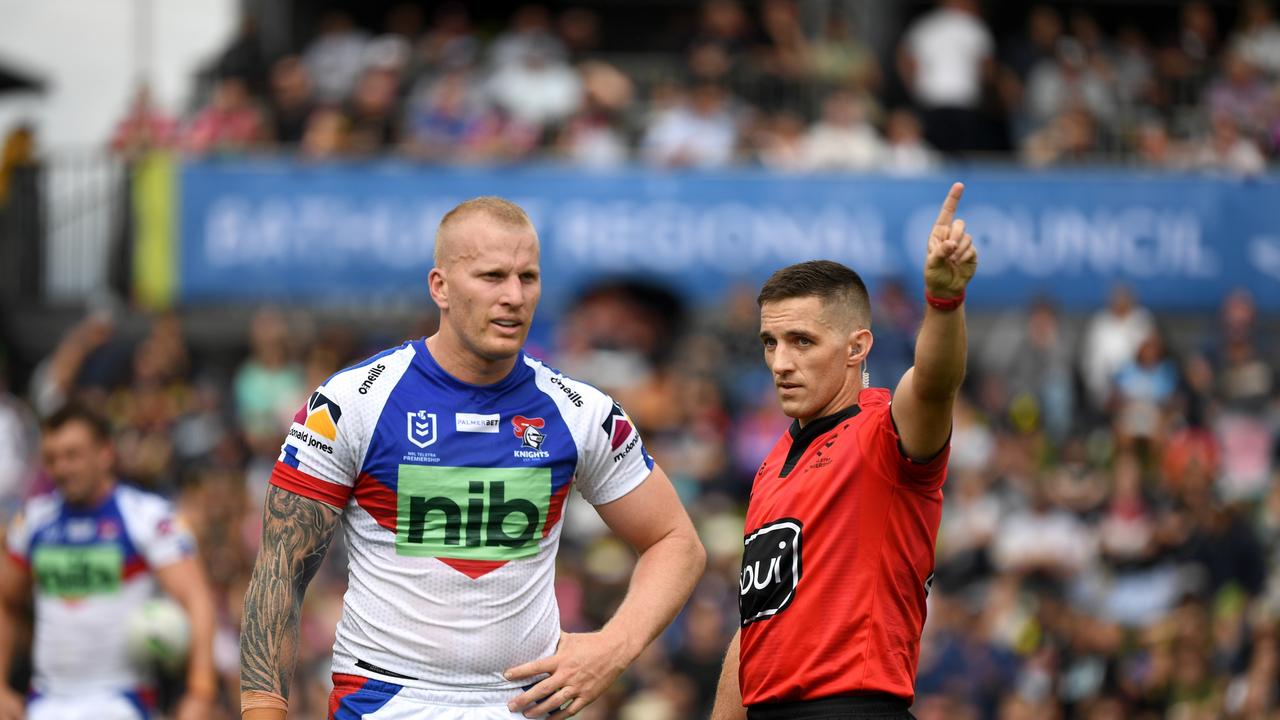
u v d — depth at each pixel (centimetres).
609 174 5303
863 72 6059
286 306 5281
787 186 5322
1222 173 5428
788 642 1669
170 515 2622
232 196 5284
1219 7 7138
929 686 3834
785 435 1794
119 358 4962
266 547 1606
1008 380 4984
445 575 1612
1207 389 4928
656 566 1738
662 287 5297
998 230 5378
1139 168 5447
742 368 4884
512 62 5881
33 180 5600
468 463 1627
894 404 1636
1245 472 4834
